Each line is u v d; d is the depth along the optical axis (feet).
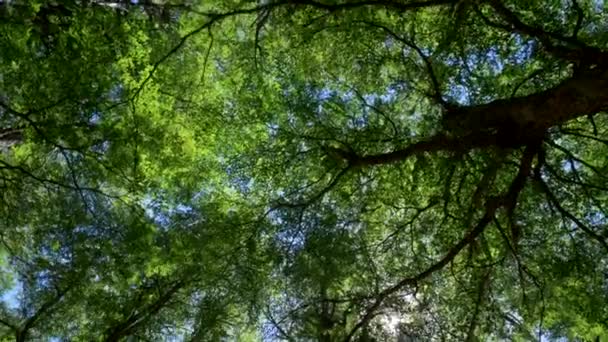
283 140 49.21
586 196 47.01
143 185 45.21
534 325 48.37
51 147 43.39
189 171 50.67
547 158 47.37
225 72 51.98
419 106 49.52
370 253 48.83
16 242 55.31
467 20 44.57
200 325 55.47
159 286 57.98
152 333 58.95
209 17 47.14
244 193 52.13
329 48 50.14
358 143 47.09
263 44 50.11
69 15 45.11
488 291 47.24
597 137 47.96
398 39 43.06
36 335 59.16
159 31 48.52
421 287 47.21
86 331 57.67
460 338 46.85
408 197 49.03
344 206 49.34
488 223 44.60
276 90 50.49
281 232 48.14
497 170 42.57
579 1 45.70
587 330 45.93
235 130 50.98
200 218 51.70
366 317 41.73
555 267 46.24
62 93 40.50
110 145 41.96
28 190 50.39
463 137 40.29
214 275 48.62
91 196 49.98
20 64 40.68
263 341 52.54
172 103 46.78
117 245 51.13
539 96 37.19
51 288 57.21
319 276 45.42
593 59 37.37
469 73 46.57
